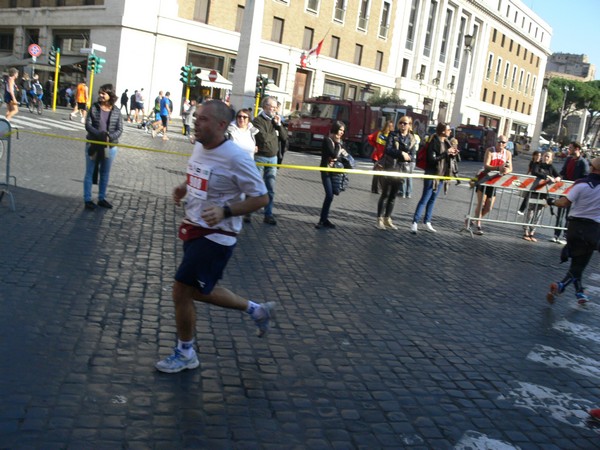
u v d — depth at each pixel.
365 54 48.19
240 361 4.14
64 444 2.92
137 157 15.35
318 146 26.80
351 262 7.41
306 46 42.78
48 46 37.62
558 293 6.57
